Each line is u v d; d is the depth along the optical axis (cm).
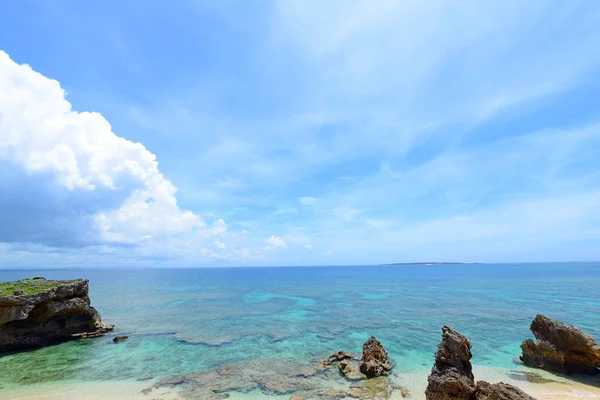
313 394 2402
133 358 3356
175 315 5912
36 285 3903
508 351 3572
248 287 12131
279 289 11250
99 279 17988
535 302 7275
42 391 2498
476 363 3155
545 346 2945
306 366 3047
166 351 3612
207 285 13212
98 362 3219
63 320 4053
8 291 3528
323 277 19175
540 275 17350
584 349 2689
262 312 6266
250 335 4356
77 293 4134
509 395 1833
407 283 13475
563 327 2830
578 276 16075
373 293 9688
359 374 2784
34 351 3581
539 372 2858
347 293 9762
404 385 2580
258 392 2455
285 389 2503
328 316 5797
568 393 2364
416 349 3681
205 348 3741
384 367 2853
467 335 4316
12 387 2584
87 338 4116
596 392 2375
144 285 13162
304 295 9300
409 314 5934
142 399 2339
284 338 4194
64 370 2986
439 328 4750
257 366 3070
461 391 1941
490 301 7544
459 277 17100
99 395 2412
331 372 2869
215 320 5419
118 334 4375
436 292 9719
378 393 2408
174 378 2770
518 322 5134
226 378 2753
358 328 4778
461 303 7288
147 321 5322
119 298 8531
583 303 7062
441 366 2111
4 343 3528
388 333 4459
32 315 3741
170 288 11706
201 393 2445
